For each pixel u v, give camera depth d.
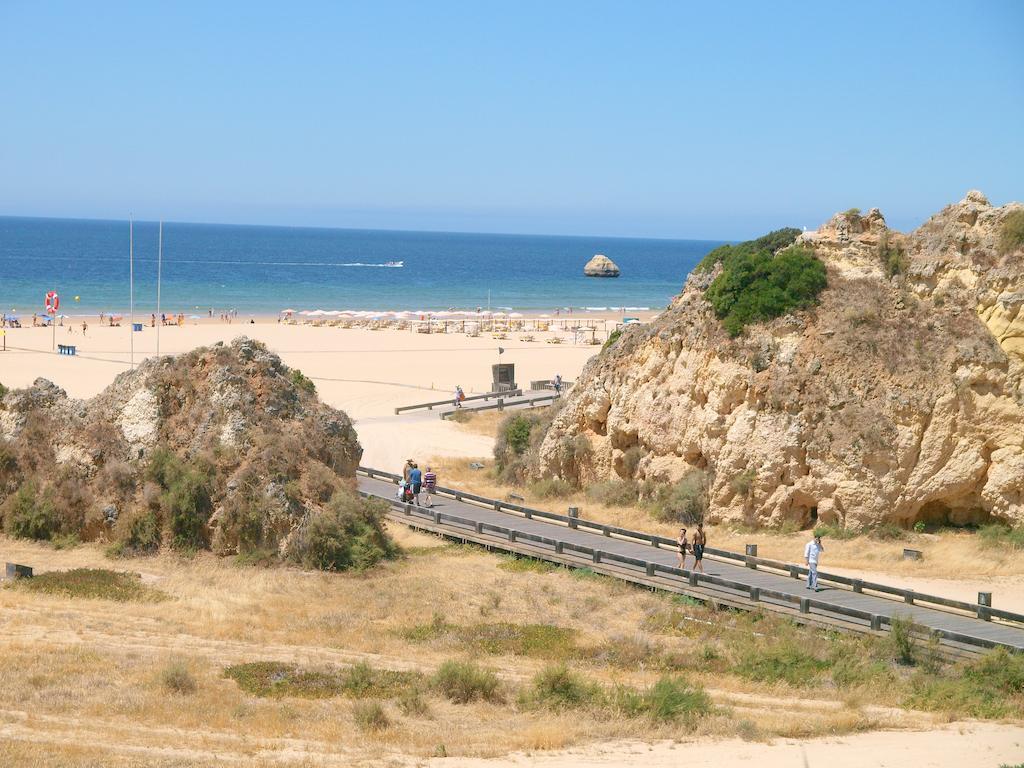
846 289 43.75
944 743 21.09
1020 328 39.75
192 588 32.50
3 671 23.14
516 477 53.66
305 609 30.86
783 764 19.30
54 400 41.16
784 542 39.88
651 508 44.69
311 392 45.16
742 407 42.66
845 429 40.47
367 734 20.72
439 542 40.34
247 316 142.25
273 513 36.16
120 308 146.25
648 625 30.64
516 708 23.42
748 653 27.66
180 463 37.81
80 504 37.84
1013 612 31.69
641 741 20.94
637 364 48.56
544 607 32.16
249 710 21.92
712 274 49.09
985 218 43.28
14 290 166.75
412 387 82.56
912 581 35.12
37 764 17.28
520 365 95.62
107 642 26.41
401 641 28.36
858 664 27.06
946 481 39.47
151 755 18.44
